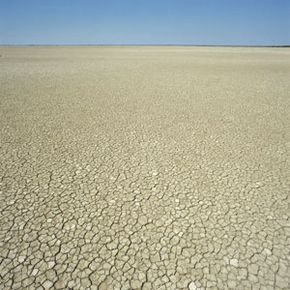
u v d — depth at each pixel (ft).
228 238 8.72
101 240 8.64
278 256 8.01
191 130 18.90
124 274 7.45
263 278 7.31
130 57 100.07
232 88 34.78
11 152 15.08
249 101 27.48
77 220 9.53
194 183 11.93
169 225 9.32
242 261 7.85
